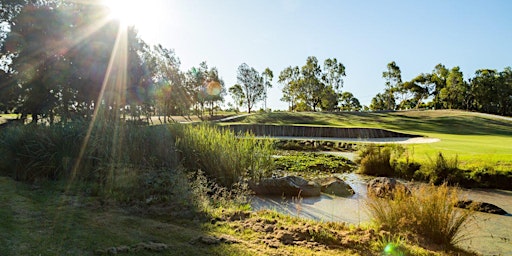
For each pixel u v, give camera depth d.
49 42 20.75
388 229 4.80
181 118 40.47
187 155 8.83
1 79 20.81
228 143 9.23
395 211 4.93
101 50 21.52
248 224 4.66
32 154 7.47
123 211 5.06
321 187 8.63
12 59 20.95
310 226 4.64
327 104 63.69
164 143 8.76
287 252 3.62
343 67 65.38
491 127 37.16
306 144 20.97
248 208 6.29
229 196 6.82
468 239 5.00
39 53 20.64
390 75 64.31
